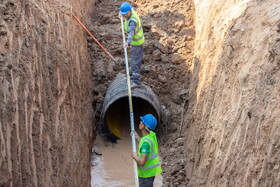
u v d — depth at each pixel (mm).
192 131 8008
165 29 10727
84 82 8656
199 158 7168
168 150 8680
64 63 7121
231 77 6434
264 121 4863
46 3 7301
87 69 9297
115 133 9141
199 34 9594
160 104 9281
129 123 9641
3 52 5141
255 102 5270
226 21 7539
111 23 11219
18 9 5922
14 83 5105
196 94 8398
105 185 7801
